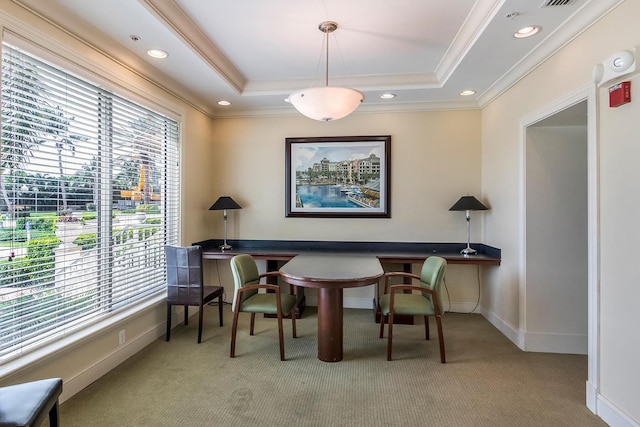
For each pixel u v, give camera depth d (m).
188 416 1.98
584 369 2.58
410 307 2.74
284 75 3.48
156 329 3.14
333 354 2.67
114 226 2.68
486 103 3.71
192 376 2.45
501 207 3.36
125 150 2.79
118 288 2.75
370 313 3.94
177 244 3.55
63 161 2.21
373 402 2.12
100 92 2.50
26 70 1.94
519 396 2.21
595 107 1.99
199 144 3.98
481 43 2.45
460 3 2.19
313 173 4.14
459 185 3.94
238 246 4.28
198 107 3.89
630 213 1.77
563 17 2.10
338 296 2.70
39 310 2.05
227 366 2.61
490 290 3.67
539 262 2.88
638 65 1.66
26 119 1.96
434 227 3.99
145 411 2.03
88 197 2.42
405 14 2.33
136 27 2.25
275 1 2.18
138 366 2.61
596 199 1.99
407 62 3.14
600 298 1.98
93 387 2.30
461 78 3.14
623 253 1.82
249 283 3.05
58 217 2.18
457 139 3.94
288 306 2.87
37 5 1.93
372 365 2.62
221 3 2.20
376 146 4.03
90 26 2.23
